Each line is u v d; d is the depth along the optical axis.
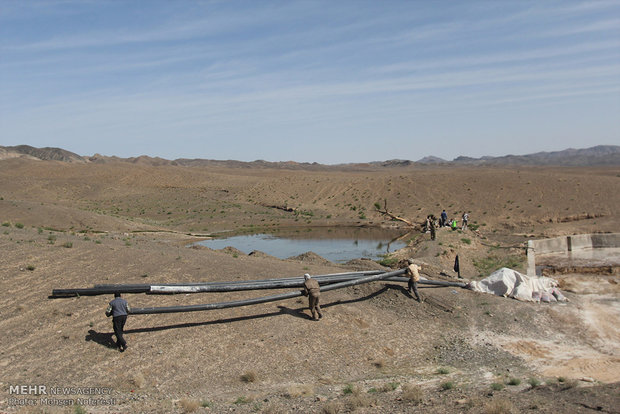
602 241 30.88
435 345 13.10
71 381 9.59
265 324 13.11
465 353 12.58
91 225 39.53
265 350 11.84
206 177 87.50
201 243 38.16
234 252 24.80
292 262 21.72
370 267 20.31
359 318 14.14
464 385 9.93
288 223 51.62
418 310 15.14
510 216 47.25
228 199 69.25
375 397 9.17
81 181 81.81
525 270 23.02
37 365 9.97
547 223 44.25
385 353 12.48
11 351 10.33
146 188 79.25
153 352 11.07
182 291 12.98
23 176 83.81
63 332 11.32
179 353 11.20
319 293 13.73
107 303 13.12
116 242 22.34
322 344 12.47
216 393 9.80
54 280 14.29
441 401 8.63
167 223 52.75
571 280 20.73
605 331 14.25
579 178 54.91
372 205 58.88
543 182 54.97
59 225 38.22
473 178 61.28
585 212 45.16
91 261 16.69
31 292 13.22
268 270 18.09
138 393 9.48
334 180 72.75
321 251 33.78
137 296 13.96
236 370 10.89
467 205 52.78
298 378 10.83
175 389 9.85
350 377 11.02
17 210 40.28
